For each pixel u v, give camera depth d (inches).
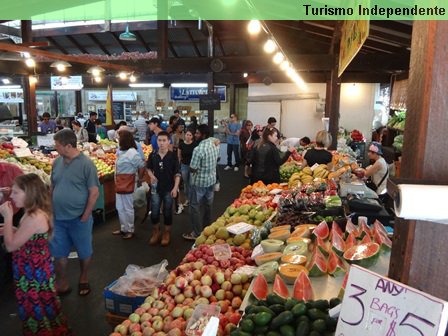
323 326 53.2
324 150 210.8
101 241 198.7
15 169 145.8
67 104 663.8
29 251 99.6
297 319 56.2
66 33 517.7
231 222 128.5
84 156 131.9
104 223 231.3
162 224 228.1
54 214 130.0
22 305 101.6
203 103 370.3
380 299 38.0
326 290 76.5
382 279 38.5
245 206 140.6
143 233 211.5
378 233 91.8
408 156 39.4
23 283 100.7
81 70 367.9
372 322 38.1
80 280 139.4
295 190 151.6
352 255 83.7
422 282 38.3
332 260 83.4
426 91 36.5
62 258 134.6
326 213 119.0
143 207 264.7
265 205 143.2
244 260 102.0
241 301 84.5
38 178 101.7
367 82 413.4
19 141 230.7
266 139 203.9
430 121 36.6
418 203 29.4
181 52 555.5
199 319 72.7
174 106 616.7
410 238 38.2
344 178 173.2
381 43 267.9
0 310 131.4
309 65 303.4
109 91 467.5
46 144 281.9
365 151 386.9
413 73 39.2
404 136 41.0
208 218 201.2
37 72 369.7
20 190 98.8
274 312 59.5
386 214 118.3
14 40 551.8
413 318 34.9
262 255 95.2
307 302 59.4
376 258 81.9
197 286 87.9
